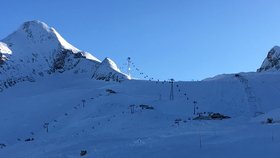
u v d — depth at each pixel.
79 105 133.25
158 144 41.75
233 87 143.25
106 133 62.59
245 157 32.16
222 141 39.88
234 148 35.47
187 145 39.03
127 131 63.81
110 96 126.31
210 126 56.97
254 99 130.75
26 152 54.47
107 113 108.00
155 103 120.56
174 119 81.69
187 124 61.50
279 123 56.00
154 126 68.56
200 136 44.16
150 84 155.88
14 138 122.00
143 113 86.88
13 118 144.88
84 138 56.53
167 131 55.62
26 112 149.62
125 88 154.75
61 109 143.88
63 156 44.47
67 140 57.34
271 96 133.75
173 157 35.03
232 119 74.94
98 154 41.75
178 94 140.62
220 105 124.88
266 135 40.34
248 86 142.88
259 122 63.94
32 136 117.38
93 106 118.94
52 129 113.56
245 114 117.19
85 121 90.06
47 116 140.12
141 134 56.12
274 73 165.12
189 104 122.50
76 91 168.38
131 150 40.34
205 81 153.50
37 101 163.38
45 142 59.72
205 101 128.75
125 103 118.44
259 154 32.50
